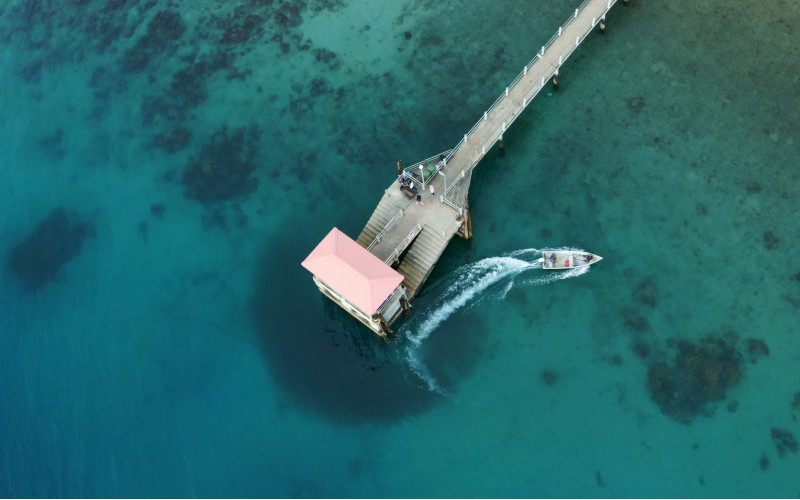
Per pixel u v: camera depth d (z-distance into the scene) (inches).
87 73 2832.2
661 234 2240.4
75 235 2477.9
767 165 2317.9
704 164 2340.1
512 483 1946.4
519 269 2236.7
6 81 2866.6
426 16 2775.6
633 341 2095.2
